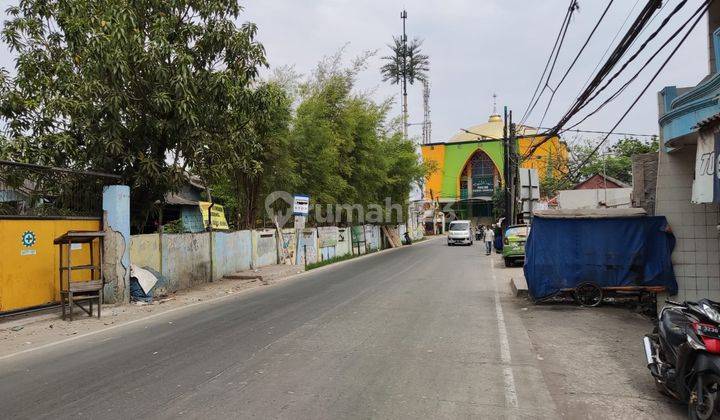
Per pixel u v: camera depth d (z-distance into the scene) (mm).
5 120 13070
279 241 21750
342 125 27297
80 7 12844
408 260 25297
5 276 10125
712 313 4629
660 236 10328
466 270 19656
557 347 7504
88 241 10812
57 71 12891
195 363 6668
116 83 12219
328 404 5062
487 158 72938
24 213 10844
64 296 10203
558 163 49281
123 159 12961
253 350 7297
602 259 10977
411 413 4836
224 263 17516
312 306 11195
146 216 14703
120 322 9969
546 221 11344
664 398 5324
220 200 24922
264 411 4879
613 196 32750
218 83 13273
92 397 5426
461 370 6266
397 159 37781
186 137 13289
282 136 19938
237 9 13969
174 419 4719
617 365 6570
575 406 5090
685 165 10125
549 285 11234
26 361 7172
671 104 9242
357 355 6949
